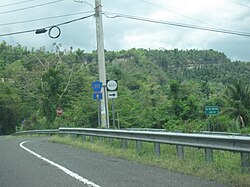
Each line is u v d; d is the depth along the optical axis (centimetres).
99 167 1207
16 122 8044
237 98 5412
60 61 7619
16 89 8369
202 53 15375
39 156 1560
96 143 1897
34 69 7688
